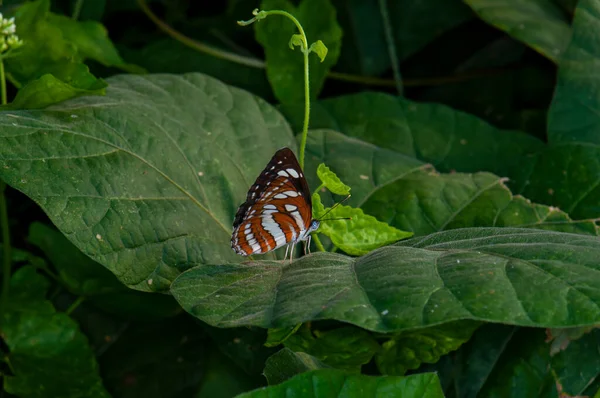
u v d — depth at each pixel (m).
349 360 0.81
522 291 0.74
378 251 0.78
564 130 0.88
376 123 0.90
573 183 0.86
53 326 0.86
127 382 0.86
